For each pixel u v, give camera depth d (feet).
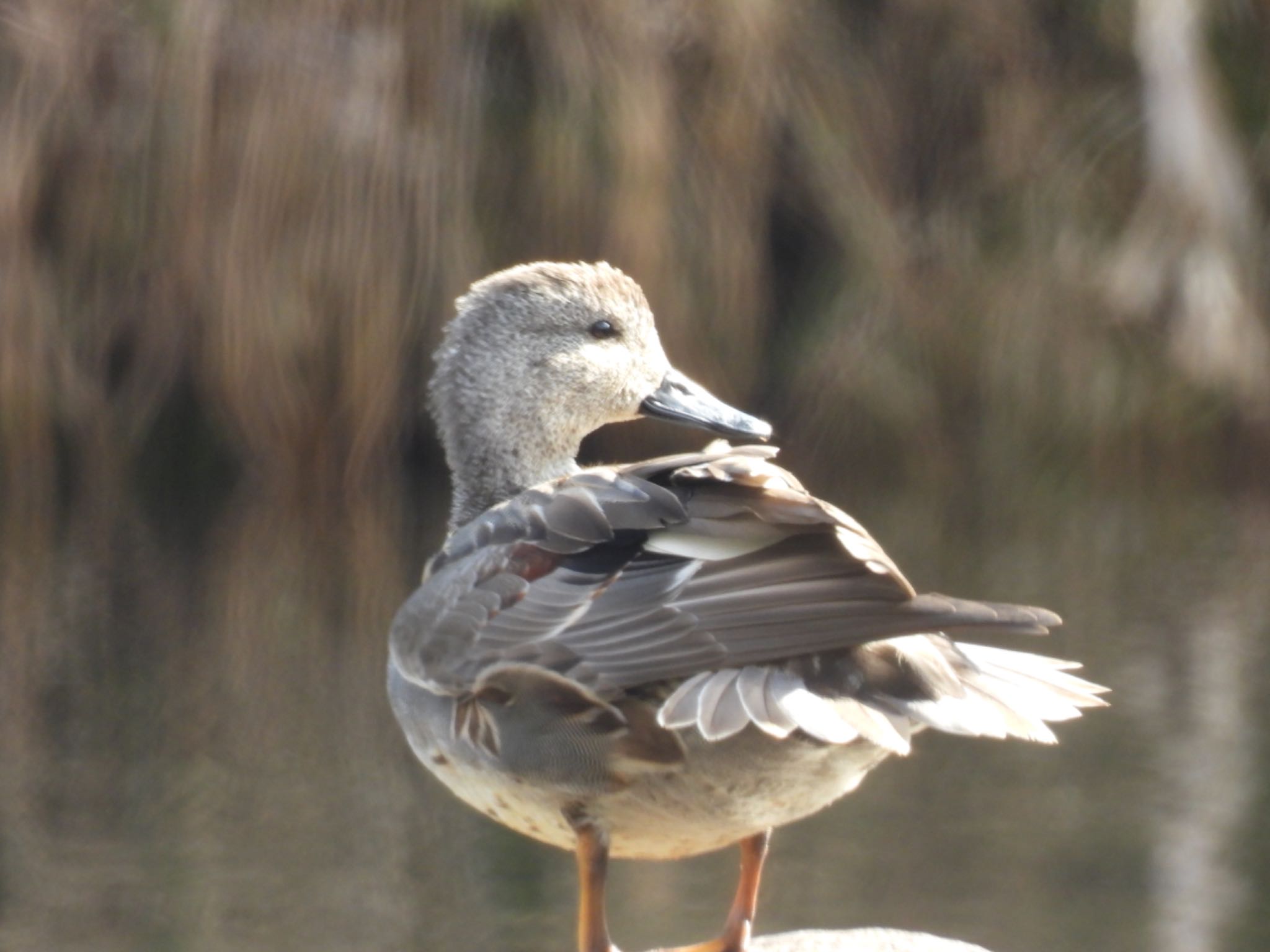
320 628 38.83
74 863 28.09
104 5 50.49
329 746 32.86
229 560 44.93
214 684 35.50
